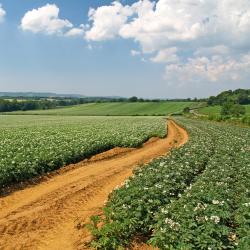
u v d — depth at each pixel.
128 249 12.49
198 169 23.66
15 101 191.50
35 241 13.23
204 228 12.03
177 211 13.71
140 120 93.12
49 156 26.12
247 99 183.62
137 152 37.12
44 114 153.38
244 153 29.55
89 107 194.50
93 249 12.29
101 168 27.16
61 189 20.53
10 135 43.22
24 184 21.33
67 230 14.26
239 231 12.55
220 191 16.41
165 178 18.42
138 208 13.99
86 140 36.31
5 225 14.66
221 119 100.25
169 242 11.74
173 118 121.06
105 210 14.27
